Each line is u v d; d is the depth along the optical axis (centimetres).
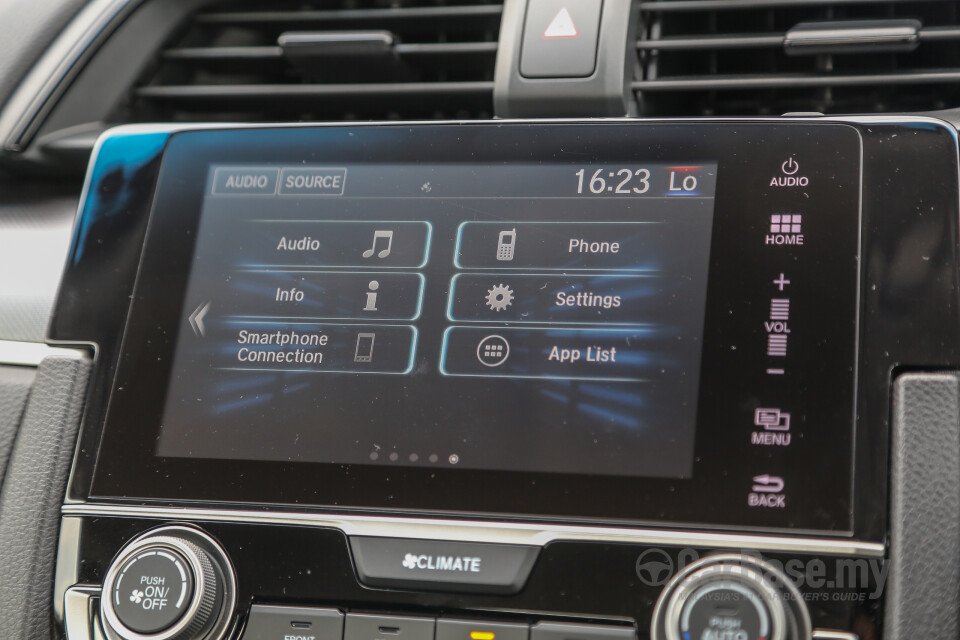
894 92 99
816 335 80
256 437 85
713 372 80
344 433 84
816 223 83
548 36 99
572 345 84
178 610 80
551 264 87
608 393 81
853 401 78
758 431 78
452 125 93
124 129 98
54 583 86
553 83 98
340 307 89
